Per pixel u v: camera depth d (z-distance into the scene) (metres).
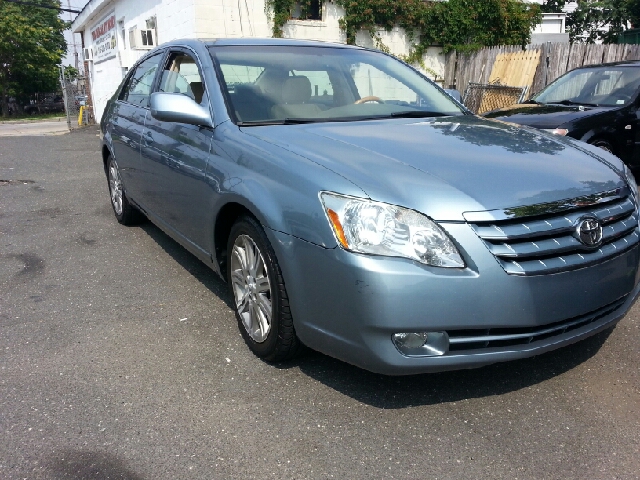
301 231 2.46
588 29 24.42
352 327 2.32
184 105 3.32
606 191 2.62
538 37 17.42
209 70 3.58
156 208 4.23
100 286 4.05
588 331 2.56
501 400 2.62
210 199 3.17
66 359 3.02
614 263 2.55
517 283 2.28
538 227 2.35
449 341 2.30
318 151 2.71
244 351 3.09
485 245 2.27
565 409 2.55
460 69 14.48
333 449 2.30
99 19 19.34
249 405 2.59
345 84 3.85
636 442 2.32
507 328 2.33
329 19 13.36
